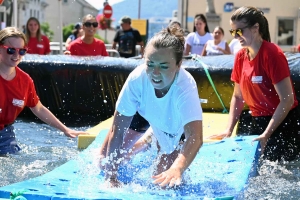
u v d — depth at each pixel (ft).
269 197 10.25
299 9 63.98
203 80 18.70
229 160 12.34
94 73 19.45
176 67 9.84
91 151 12.74
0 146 13.60
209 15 62.95
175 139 11.20
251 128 15.39
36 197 9.10
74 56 20.62
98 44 24.08
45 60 19.77
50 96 19.92
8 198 9.23
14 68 14.14
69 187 9.93
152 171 11.27
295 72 16.89
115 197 9.18
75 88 19.72
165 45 9.59
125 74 19.24
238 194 9.96
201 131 10.25
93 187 10.07
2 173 11.61
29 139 15.33
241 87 14.82
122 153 11.31
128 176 11.00
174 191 10.02
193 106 10.15
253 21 13.94
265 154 13.88
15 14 30.89
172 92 10.22
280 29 64.80
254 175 12.01
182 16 63.10
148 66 9.77
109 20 82.53
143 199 9.17
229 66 18.66
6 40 13.62
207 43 27.63
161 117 10.70
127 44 35.63
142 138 12.19
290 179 11.70
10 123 14.28
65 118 19.21
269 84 14.32
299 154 13.80
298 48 46.57
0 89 13.85
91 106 19.81
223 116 17.81
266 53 13.97
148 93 10.40
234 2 63.52
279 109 13.88
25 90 14.30
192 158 10.00
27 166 12.26
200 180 10.82
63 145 14.62
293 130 14.88
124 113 10.68
